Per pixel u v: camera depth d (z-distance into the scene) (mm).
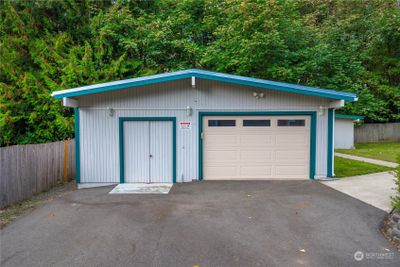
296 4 15797
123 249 3748
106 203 5930
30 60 12766
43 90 11883
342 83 15734
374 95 19953
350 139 16328
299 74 13578
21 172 6500
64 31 13508
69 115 12031
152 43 14023
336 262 3348
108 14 13805
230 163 8133
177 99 7965
